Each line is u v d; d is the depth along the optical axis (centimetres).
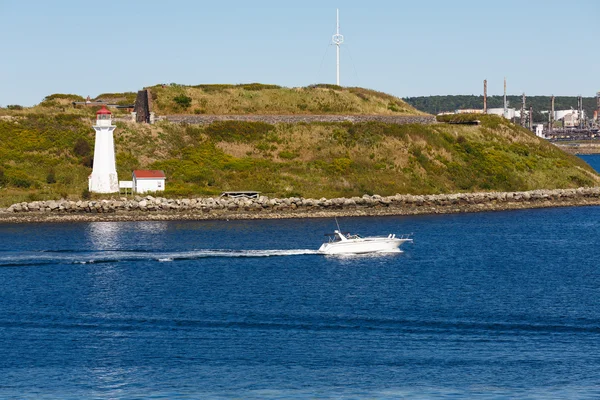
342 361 11050
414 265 17400
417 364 10906
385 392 10025
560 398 9819
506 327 12425
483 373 10562
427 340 11856
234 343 11806
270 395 9969
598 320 12731
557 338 11894
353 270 16812
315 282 15600
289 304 13838
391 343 11738
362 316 13050
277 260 17912
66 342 11906
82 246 19588
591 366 10769
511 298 14200
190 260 17838
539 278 15962
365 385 10231
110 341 11944
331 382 10338
